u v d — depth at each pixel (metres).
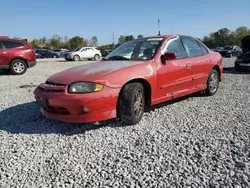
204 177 2.67
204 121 4.33
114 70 4.11
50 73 12.55
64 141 3.70
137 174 2.79
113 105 3.96
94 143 3.59
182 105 5.36
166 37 5.11
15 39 12.32
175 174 2.75
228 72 11.15
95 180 2.72
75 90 3.83
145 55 4.78
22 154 3.36
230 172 2.75
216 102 5.55
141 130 3.99
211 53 6.17
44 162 3.14
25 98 6.48
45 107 4.14
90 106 3.76
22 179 2.79
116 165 2.99
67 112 3.94
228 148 3.30
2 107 5.67
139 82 4.41
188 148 3.33
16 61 12.07
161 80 4.64
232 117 4.49
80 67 4.61
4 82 9.61
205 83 5.89
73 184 2.67
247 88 7.09
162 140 3.61
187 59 5.28
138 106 4.25
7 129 4.26
